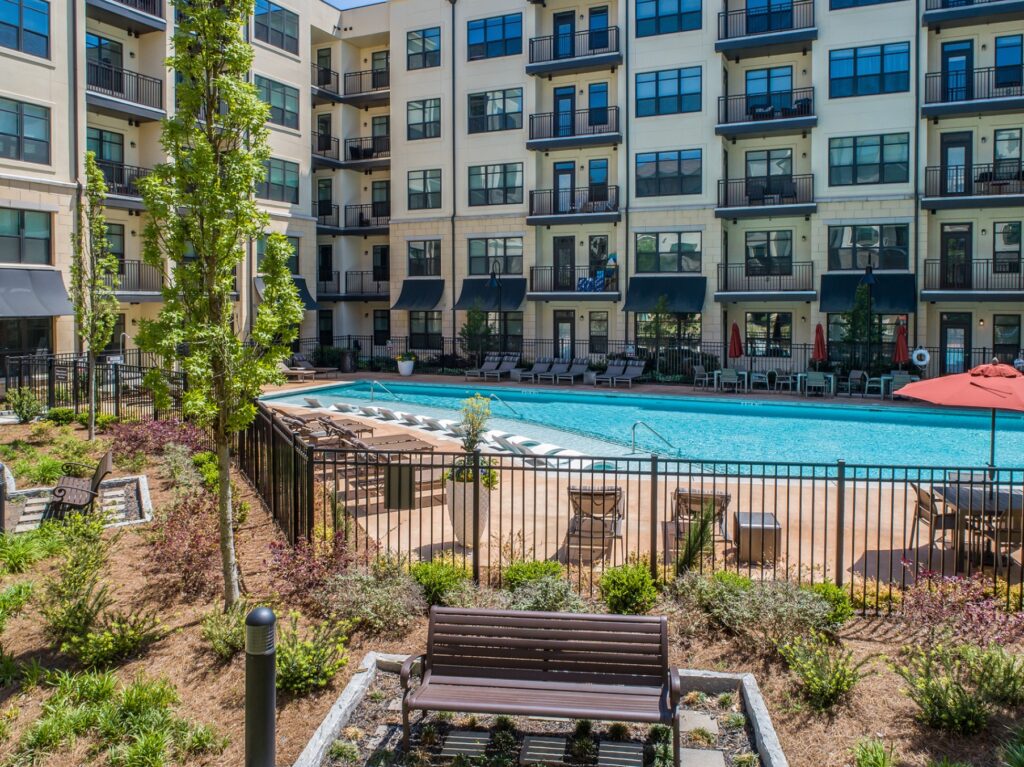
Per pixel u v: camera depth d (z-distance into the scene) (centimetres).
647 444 1914
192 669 674
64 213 2670
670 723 509
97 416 1797
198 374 706
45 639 739
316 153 3988
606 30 3350
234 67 734
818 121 2975
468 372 3369
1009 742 542
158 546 908
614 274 3316
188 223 726
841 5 2933
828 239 3008
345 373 3588
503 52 3516
